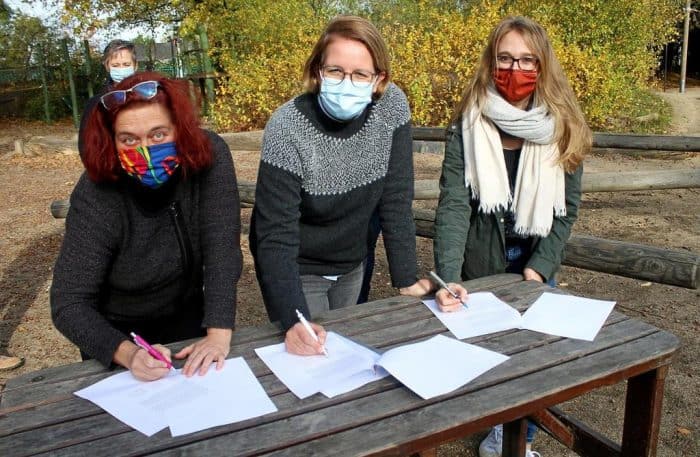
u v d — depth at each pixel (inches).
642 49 480.4
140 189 74.9
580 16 454.6
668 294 173.2
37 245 229.8
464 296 88.6
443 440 60.8
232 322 79.0
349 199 90.2
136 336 72.6
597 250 130.4
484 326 81.0
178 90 72.6
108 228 74.1
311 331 75.4
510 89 97.4
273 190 85.1
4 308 174.2
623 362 71.3
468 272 107.5
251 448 56.8
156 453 56.5
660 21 503.2
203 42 501.4
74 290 73.3
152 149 70.2
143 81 70.7
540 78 97.8
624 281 183.5
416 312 86.8
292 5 493.4
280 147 84.4
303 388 66.9
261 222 86.4
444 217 102.3
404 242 94.6
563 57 399.9
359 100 82.4
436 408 62.7
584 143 98.6
